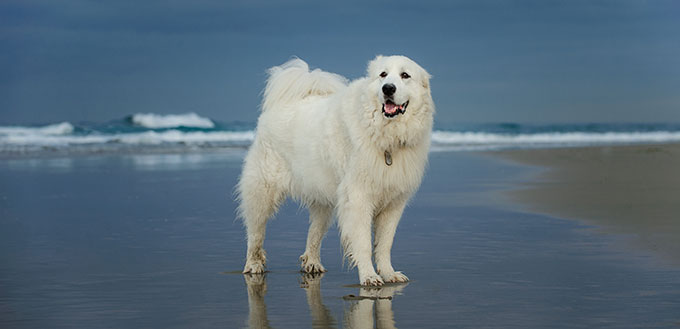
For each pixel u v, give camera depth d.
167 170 17.78
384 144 6.25
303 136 7.04
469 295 5.78
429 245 8.01
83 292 6.02
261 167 7.42
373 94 6.23
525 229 8.93
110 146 27.34
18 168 18.14
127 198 12.49
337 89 7.62
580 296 5.64
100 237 8.77
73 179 15.62
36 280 6.45
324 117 6.84
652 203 10.73
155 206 11.51
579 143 31.16
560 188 13.01
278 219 10.27
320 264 7.09
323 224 7.14
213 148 26.98
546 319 5.02
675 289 5.81
